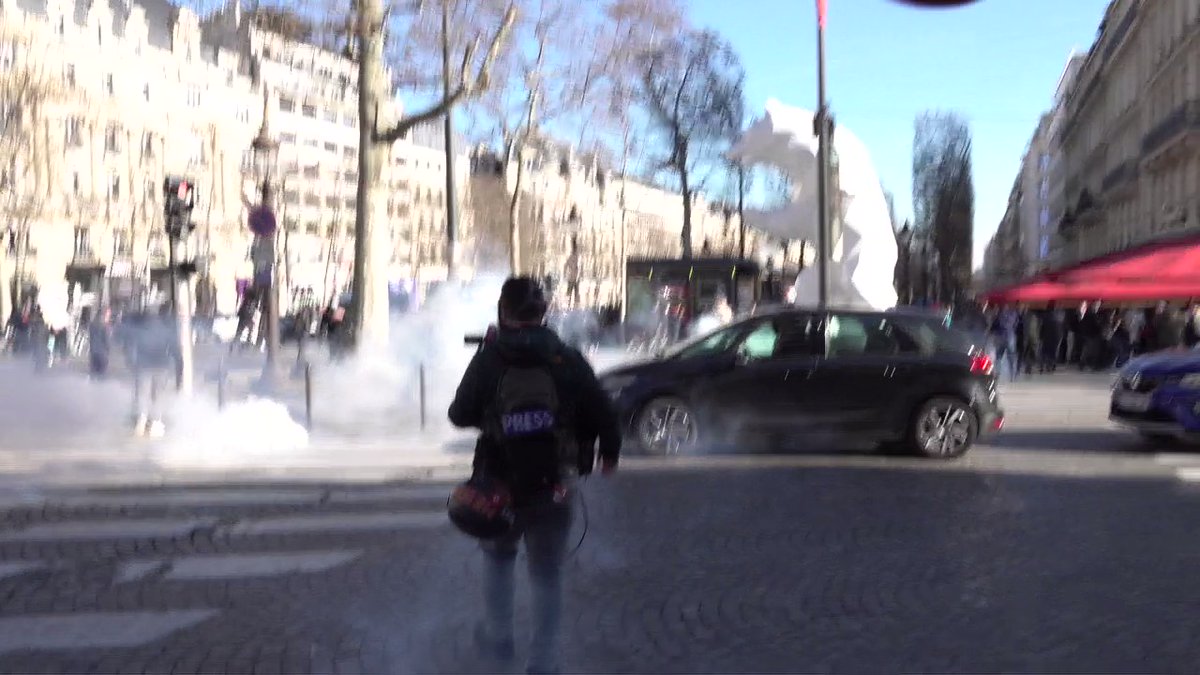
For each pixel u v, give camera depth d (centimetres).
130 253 6500
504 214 7094
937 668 568
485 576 541
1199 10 4241
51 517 978
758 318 1325
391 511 990
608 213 8475
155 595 717
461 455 1363
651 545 838
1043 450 1370
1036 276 3669
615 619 654
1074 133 8462
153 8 7300
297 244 9344
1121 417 1383
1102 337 2923
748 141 2364
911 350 1298
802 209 2352
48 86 5447
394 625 648
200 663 583
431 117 2106
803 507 983
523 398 498
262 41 2281
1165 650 593
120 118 6688
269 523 941
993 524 909
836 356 1291
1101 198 6538
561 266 7356
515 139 3325
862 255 2339
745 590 714
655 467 1207
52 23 6019
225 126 7869
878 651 594
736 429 1286
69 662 586
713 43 4312
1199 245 3284
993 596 697
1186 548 821
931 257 7962
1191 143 4222
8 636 630
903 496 1036
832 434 1280
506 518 498
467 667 574
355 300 2144
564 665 575
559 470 501
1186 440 1453
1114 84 6481
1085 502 1005
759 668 569
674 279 3684
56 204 5856
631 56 2917
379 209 2145
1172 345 2712
